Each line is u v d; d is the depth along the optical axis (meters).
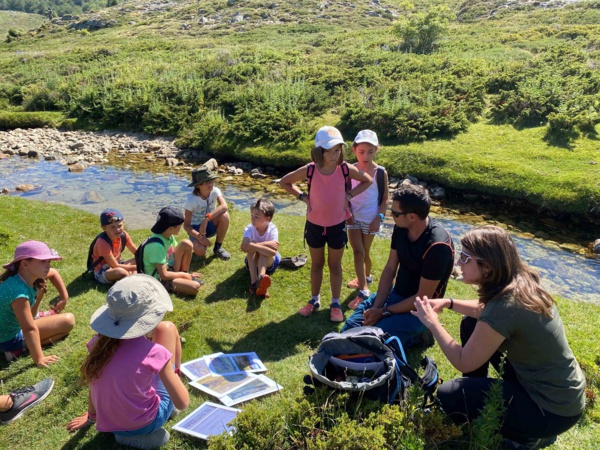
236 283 6.84
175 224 6.16
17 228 9.43
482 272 3.48
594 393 4.39
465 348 3.52
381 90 19.56
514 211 12.20
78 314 5.85
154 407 3.62
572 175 12.24
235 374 4.71
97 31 61.47
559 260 9.48
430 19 32.16
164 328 4.02
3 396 4.18
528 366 3.44
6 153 18.64
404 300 4.82
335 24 52.53
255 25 53.38
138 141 20.42
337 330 5.64
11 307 4.69
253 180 15.19
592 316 6.25
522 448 3.67
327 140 5.08
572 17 38.88
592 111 15.76
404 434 3.52
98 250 6.54
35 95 26.48
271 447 3.54
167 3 74.62
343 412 3.65
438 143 15.55
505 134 15.91
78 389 4.50
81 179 15.12
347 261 7.55
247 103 20.78
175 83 24.05
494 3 50.97
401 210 4.55
